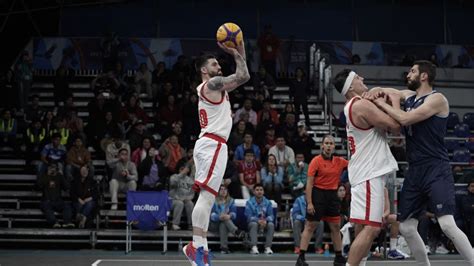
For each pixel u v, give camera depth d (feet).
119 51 69.41
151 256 38.83
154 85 61.98
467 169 43.37
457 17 74.64
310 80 64.59
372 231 21.20
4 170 52.19
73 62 69.15
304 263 32.60
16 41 69.92
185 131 53.78
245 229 43.32
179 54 70.13
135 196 41.73
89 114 55.16
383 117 21.01
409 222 22.57
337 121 58.03
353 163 21.67
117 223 46.01
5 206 48.85
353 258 21.25
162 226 42.93
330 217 32.96
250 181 45.55
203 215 22.49
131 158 48.24
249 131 51.21
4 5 68.80
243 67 22.24
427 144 21.99
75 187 44.98
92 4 71.31
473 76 66.54
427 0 74.49
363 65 64.75
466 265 33.96
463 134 56.54
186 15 72.28
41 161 47.73
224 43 22.15
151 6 72.18
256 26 72.59
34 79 67.36
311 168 32.63
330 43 71.67
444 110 21.93
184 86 60.95
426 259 22.84
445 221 21.71
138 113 55.93
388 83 63.46
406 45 72.28
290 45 70.64
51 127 51.98
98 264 33.37
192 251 22.31
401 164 44.16
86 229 44.19
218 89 22.63
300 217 42.11
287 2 73.15
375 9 73.87
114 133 53.57
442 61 72.49
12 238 44.29
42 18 70.85
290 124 52.75
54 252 41.55
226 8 72.64
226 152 22.98
